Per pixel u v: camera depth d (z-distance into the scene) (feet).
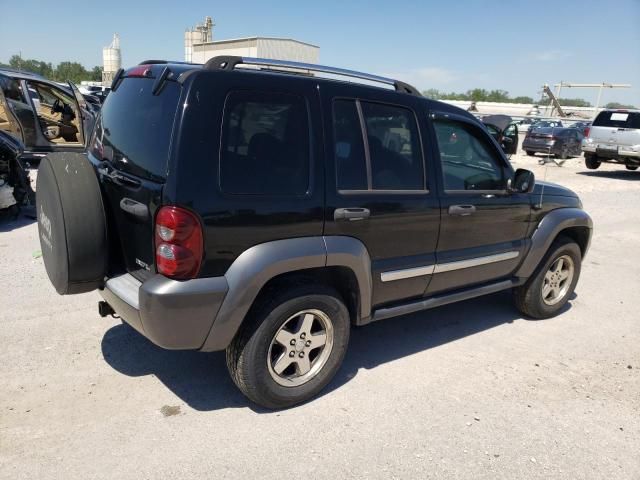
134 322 9.77
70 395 11.12
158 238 9.20
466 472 9.48
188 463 9.27
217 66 9.84
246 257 9.65
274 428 10.41
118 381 11.76
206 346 9.80
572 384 12.91
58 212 9.91
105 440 9.75
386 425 10.71
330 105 10.88
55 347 13.07
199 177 9.13
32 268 18.57
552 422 11.20
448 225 12.98
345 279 11.53
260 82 9.93
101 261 10.38
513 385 12.67
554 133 68.54
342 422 10.74
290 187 10.15
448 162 13.07
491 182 14.21
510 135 38.06
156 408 10.85
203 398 11.32
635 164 57.00
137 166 9.81
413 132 12.34
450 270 13.37
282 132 10.14
